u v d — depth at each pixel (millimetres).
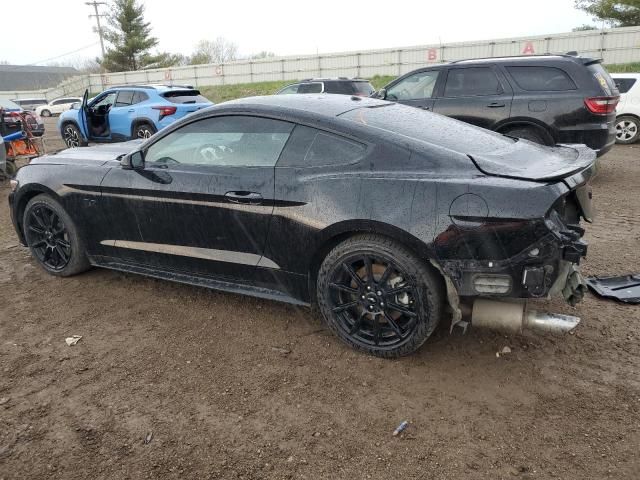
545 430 2555
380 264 3078
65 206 4266
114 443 2549
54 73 94188
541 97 7336
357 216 2969
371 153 3084
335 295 3229
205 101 13211
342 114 3355
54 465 2416
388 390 2910
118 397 2904
